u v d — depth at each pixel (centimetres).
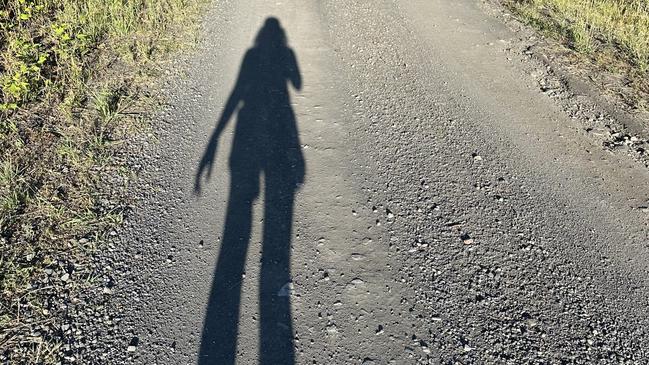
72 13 609
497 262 342
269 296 316
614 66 566
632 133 469
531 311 311
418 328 299
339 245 351
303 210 378
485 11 714
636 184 412
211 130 458
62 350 281
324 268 335
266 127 464
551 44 620
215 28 641
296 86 528
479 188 405
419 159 434
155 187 394
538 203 392
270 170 415
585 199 397
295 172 414
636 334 299
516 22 679
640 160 438
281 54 588
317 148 442
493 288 324
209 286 321
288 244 351
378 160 431
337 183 405
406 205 387
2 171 392
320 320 303
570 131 473
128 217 366
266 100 502
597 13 669
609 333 299
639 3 669
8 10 607
